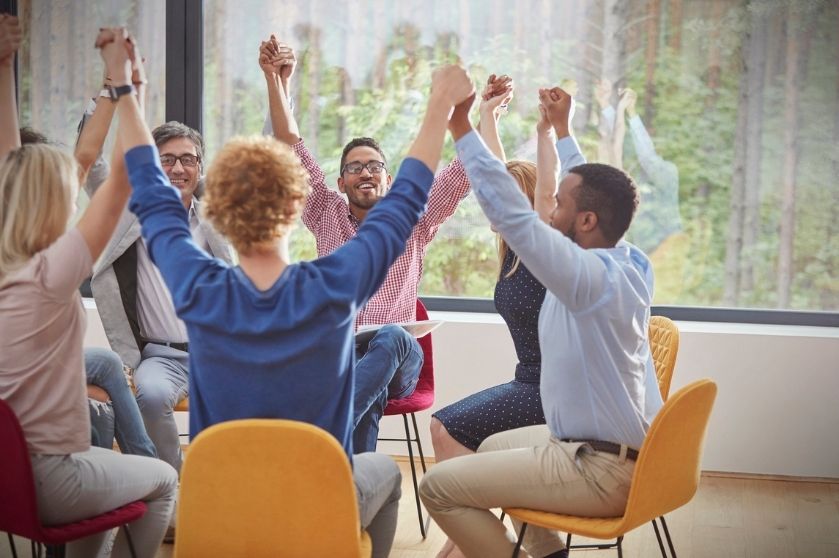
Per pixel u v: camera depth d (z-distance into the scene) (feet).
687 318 14.07
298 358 5.96
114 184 6.93
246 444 5.87
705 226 13.99
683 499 7.54
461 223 14.66
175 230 6.19
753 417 13.39
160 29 14.84
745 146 13.78
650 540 11.09
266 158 5.98
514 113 14.29
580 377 7.25
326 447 5.86
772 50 13.58
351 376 6.36
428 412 14.14
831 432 13.24
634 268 7.44
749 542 11.02
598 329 7.10
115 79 6.56
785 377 13.28
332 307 5.94
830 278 13.74
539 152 9.36
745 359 13.35
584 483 7.23
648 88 13.93
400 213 6.22
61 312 7.09
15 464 6.86
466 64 14.32
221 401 6.07
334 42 14.55
